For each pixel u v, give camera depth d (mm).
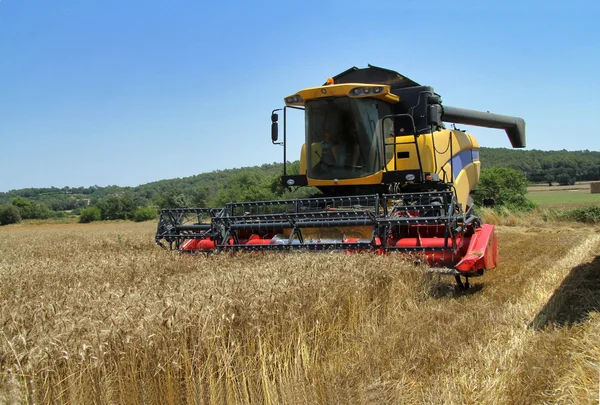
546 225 22625
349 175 9578
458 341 5445
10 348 3203
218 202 32781
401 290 6902
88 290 5324
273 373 4520
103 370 3525
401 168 10008
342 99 9484
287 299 4965
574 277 8945
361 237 8484
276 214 8516
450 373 4723
